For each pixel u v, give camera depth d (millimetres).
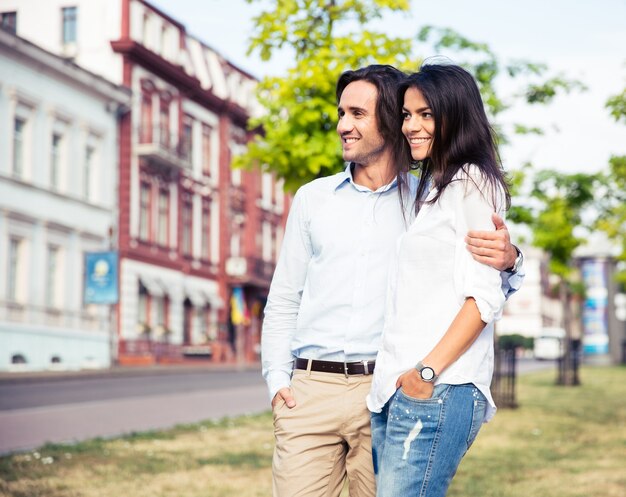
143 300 38375
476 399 2973
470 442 3018
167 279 40312
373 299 3463
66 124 33281
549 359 56344
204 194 44688
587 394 19359
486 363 3020
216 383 24328
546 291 96125
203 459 8719
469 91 3117
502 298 2943
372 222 3506
